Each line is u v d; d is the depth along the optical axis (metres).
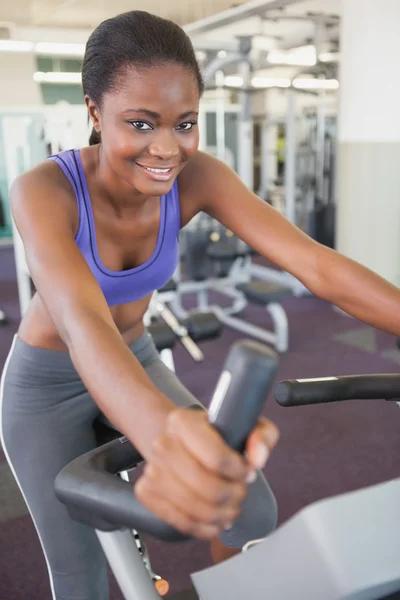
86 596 0.95
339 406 2.76
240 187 0.90
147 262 0.90
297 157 6.36
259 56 4.66
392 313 0.78
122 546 0.62
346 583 0.43
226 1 6.42
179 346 3.67
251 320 4.33
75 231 0.81
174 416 0.40
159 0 6.44
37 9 7.00
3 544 1.85
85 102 0.73
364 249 4.31
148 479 0.40
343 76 4.13
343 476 2.21
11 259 7.12
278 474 2.22
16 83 8.98
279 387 0.74
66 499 0.51
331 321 4.25
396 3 3.88
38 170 0.78
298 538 0.46
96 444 1.00
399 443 2.44
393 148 4.18
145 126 0.64
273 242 0.85
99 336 0.57
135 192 0.80
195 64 0.65
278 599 0.48
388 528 0.45
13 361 0.98
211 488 0.38
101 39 0.64
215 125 8.62
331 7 5.96
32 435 0.94
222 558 1.09
